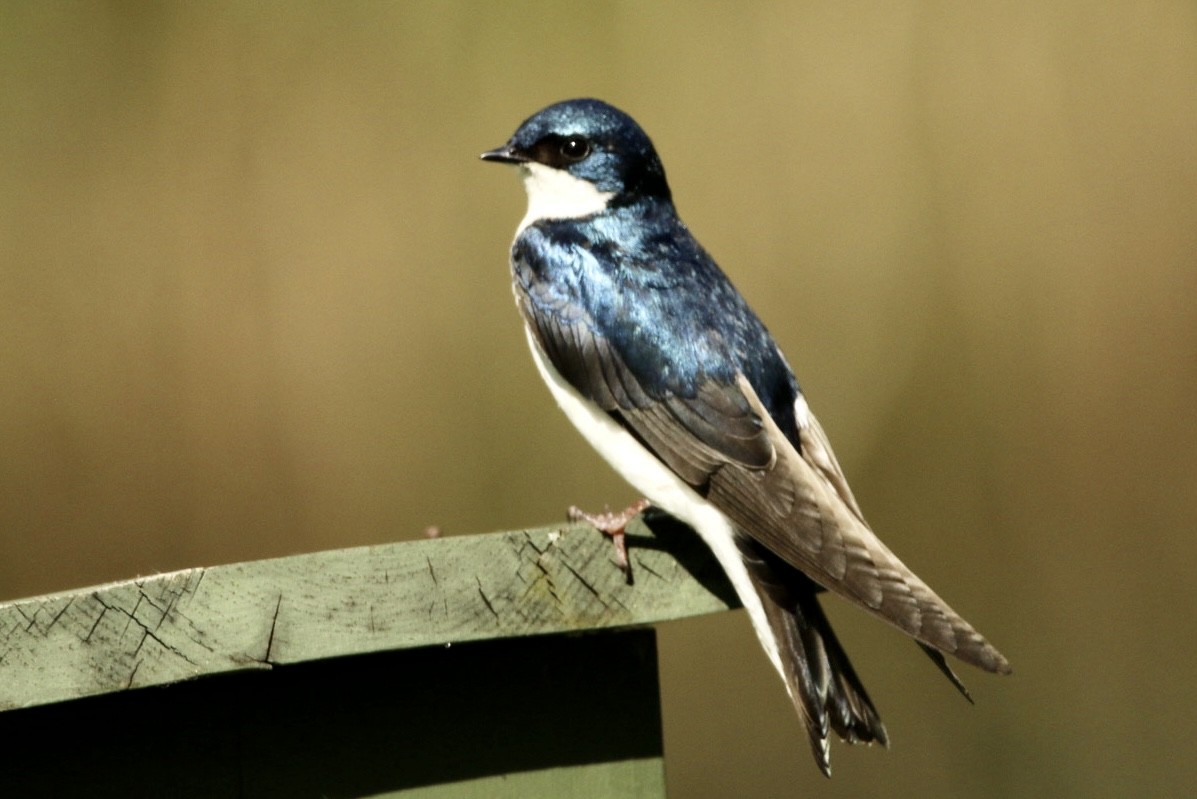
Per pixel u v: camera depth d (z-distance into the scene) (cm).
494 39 1363
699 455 688
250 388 1284
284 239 1307
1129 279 1355
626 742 679
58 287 1284
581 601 654
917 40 1373
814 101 1367
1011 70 1375
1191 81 1366
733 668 1332
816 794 1309
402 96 1348
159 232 1300
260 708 647
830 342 1349
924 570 1357
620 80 1362
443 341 1309
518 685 671
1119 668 1338
